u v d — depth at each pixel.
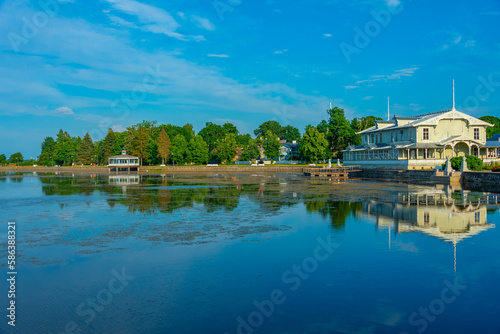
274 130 178.62
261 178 72.81
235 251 15.44
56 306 10.19
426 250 15.49
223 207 28.59
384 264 13.59
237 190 43.97
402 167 69.69
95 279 12.25
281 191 42.28
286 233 18.88
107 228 20.52
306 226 20.73
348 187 48.03
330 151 115.38
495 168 52.81
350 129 113.31
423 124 70.69
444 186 48.44
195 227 20.61
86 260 14.36
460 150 72.38
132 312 9.77
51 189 46.94
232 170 110.38
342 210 26.69
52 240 17.73
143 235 18.62
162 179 70.44
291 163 130.88
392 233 18.78
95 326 9.05
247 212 25.98
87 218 23.89
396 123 81.75
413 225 20.94
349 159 96.38
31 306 10.20
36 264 13.92
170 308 10.02
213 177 77.69
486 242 16.80
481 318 9.45
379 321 9.27
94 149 146.62
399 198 34.25
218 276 12.41
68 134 164.00
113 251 15.63
